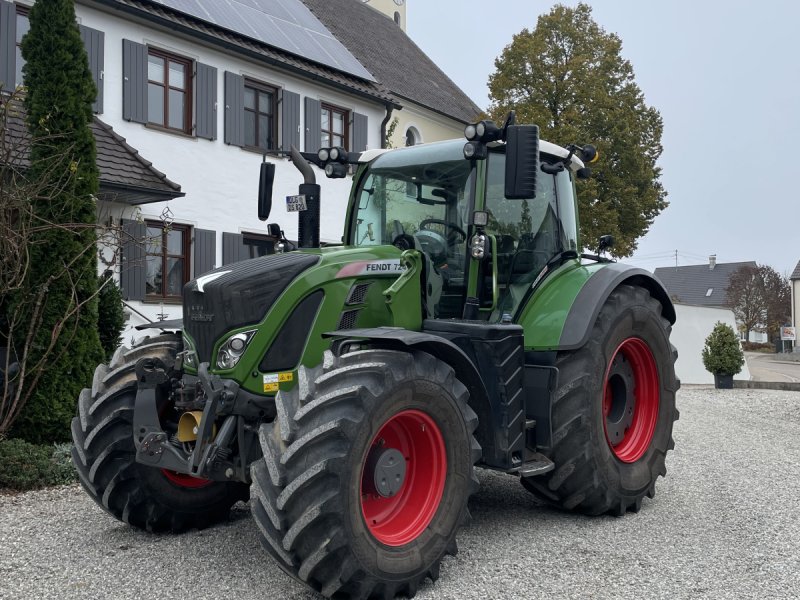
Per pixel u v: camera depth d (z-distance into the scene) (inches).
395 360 138.9
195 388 152.6
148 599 132.1
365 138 639.8
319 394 131.6
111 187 391.2
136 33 466.3
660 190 997.2
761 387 614.5
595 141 923.4
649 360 204.2
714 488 218.4
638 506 193.0
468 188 179.3
